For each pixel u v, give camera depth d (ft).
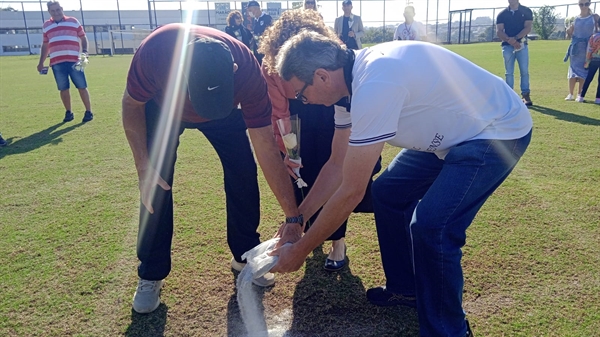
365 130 5.81
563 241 10.10
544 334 7.30
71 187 14.57
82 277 9.25
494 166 6.32
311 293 8.72
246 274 7.97
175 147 8.04
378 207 7.93
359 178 6.00
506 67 26.30
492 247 9.96
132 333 7.67
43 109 29.91
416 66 6.10
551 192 12.84
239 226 8.91
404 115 6.23
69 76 25.53
